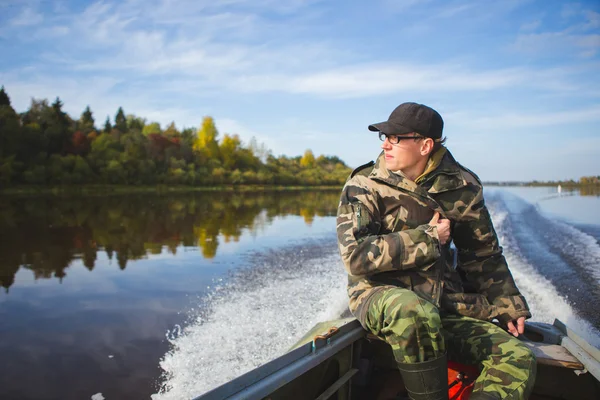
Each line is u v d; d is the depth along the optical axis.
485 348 1.67
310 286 5.43
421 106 1.83
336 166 129.62
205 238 10.24
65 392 2.91
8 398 2.83
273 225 13.24
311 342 1.69
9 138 46.66
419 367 1.56
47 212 18.53
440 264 1.84
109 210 20.08
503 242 7.04
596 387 1.86
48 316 4.46
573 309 3.90
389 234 1.74
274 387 1.41
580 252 6.33
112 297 5.14
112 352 3.53
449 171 1.87
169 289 5.48
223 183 76.50
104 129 86.94
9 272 6.55
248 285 5.57
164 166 67.94
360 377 2.06
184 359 3.36
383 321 1.67
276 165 108.31
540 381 1.94
